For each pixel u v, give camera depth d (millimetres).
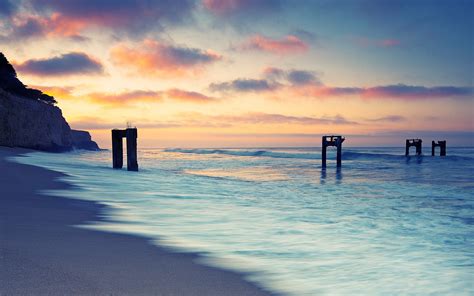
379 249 6457
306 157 68438
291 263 5266
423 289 4367
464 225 9539
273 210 10969
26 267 4098
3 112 56469
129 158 26078
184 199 12477
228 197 13945
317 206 12602
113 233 6449
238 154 88062
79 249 5125
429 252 6363
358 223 9266
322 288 4273
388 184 23172
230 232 7332
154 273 4320
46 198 10164
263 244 6418
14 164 21047
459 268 5305
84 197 11047
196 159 60094
